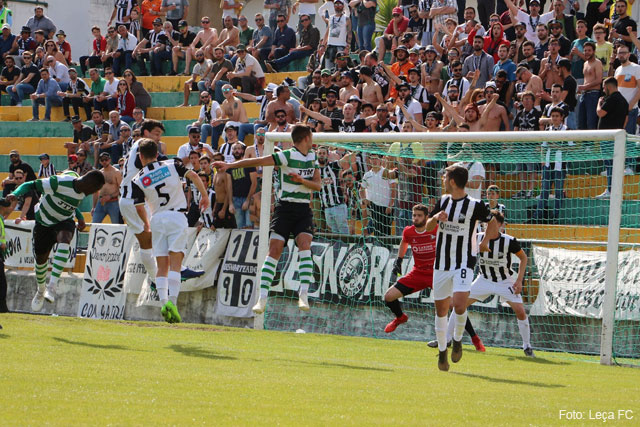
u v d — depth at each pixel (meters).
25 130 69.69
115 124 61.06
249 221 48.41
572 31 57.22
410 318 38.59
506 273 33.09
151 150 28.72
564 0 59.69
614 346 34.09
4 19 79.94
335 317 40.25
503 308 37.69
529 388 21.69
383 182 42.81
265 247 40.38
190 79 67.81
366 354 29.11
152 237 28.86
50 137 67.69
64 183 30.88
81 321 35.75
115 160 59.25
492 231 30.77
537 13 56.56
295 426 14.41
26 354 22.80
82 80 69.12
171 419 14.54
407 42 57.62
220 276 42.25
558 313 36.81
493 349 35.59
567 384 23.23
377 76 54.62
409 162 43.34
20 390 16.69
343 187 43.25
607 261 31.67
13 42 76.44
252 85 64.00
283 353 27.66
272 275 30.25
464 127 46.41
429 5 60.72
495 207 39.22
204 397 17.08
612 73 49.75
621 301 35.66
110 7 90.50
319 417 15.43
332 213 43.44
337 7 61.91
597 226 41.09
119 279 44.88
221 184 46.53
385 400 17.98
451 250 24.08
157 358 23.66
